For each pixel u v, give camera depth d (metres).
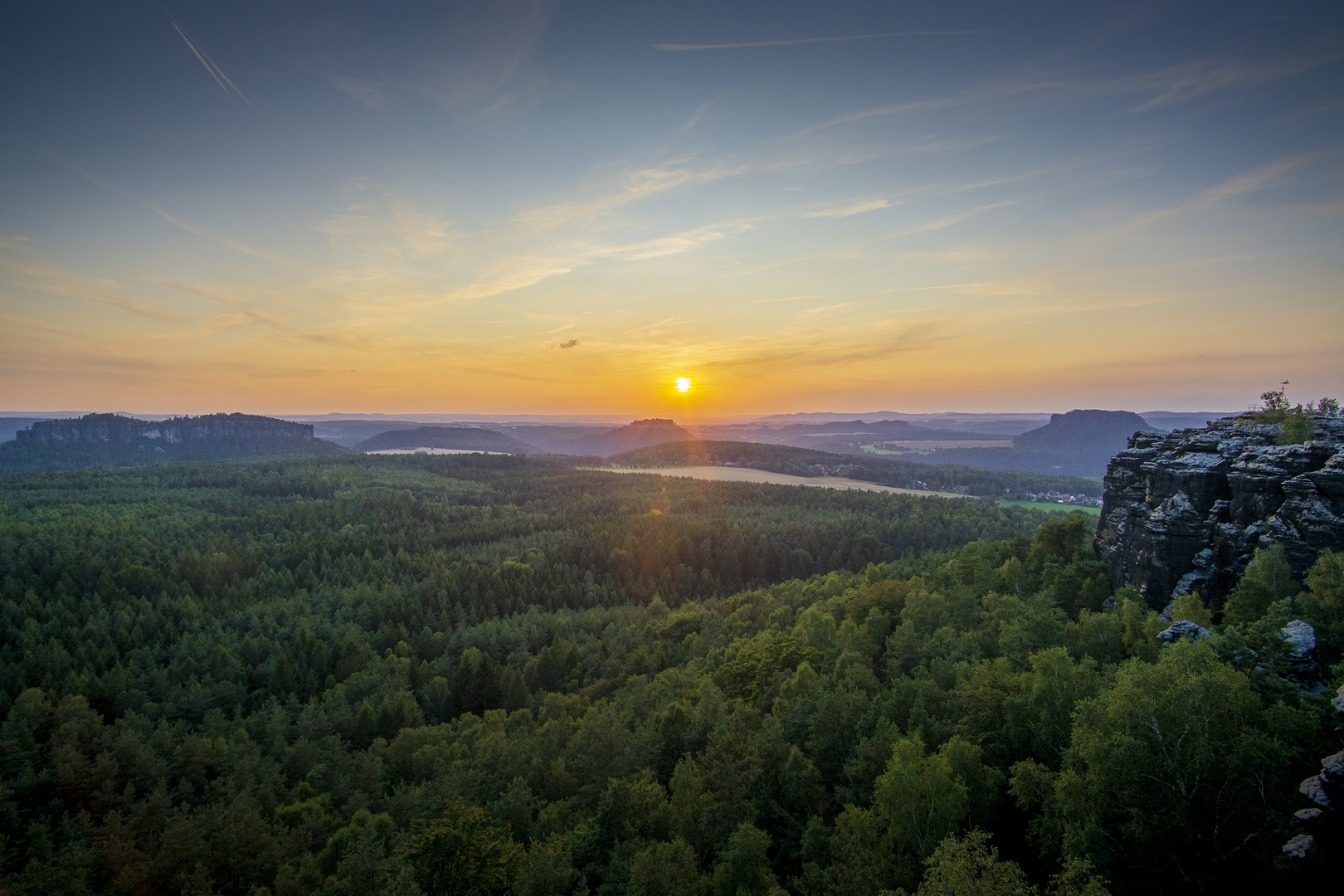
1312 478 58.31
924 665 64.88
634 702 82.25
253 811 64.31
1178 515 70.56
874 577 127.56
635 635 132.00
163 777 81.44
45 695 106.69
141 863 62.97
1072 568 86.38
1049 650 48.28
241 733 92.00
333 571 179.75
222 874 60.50
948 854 31.05
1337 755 28.05
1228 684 33.91
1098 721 37.38
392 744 81.75
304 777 83.62
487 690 108.81
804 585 146.00
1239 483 66.06
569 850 47.50
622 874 44.22
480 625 146.38
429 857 43.41
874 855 39.00
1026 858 41.31
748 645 91.38
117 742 88.75
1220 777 32.56
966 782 41.81
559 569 186.25
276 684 113.88
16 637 127.25
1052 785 37.56
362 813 62.28
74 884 58.81
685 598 185.75
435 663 124.94
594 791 58.09
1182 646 40.19
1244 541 63.47
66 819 74.19
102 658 121.19
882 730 49.47
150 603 148.12
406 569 189.25
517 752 68.62
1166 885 32.09
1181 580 68.06
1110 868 32.88
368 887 47.97
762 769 52.16
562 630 144.88
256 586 167.12
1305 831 28.33
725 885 40.53
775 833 50.28
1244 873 30.84
